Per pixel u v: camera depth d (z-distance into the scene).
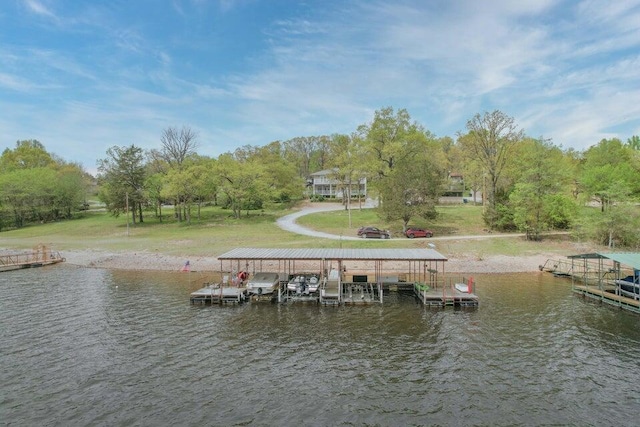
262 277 35.12
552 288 35.44
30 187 82.00
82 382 18.55
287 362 20.83
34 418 15.54
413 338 24.12
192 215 84.38
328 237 55.84
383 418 15.59
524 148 57.47
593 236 49.38
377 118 68.50
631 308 28.52
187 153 82.19
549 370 19.67
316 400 17.00
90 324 26.61
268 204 83.25
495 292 34.22
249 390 17.89
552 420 15.42
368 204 98.38
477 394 17.44
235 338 24.25
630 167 59.72
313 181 116.69
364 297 32.84
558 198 53.28
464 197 101.94
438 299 30.73
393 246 48.59
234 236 59.09
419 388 18.02
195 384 18.42
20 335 24.50
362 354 21.80
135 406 16.50
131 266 45.47
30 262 47.00
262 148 113.25
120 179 75.06
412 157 61.34
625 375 19.09
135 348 22.61
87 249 54.75
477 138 60.34
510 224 58.62
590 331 24.88
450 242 51.25
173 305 31.16
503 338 23.94
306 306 31.16
